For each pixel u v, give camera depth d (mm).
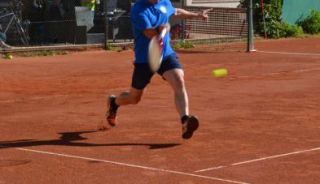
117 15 36500
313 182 10555
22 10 36656
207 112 16781
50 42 36375
